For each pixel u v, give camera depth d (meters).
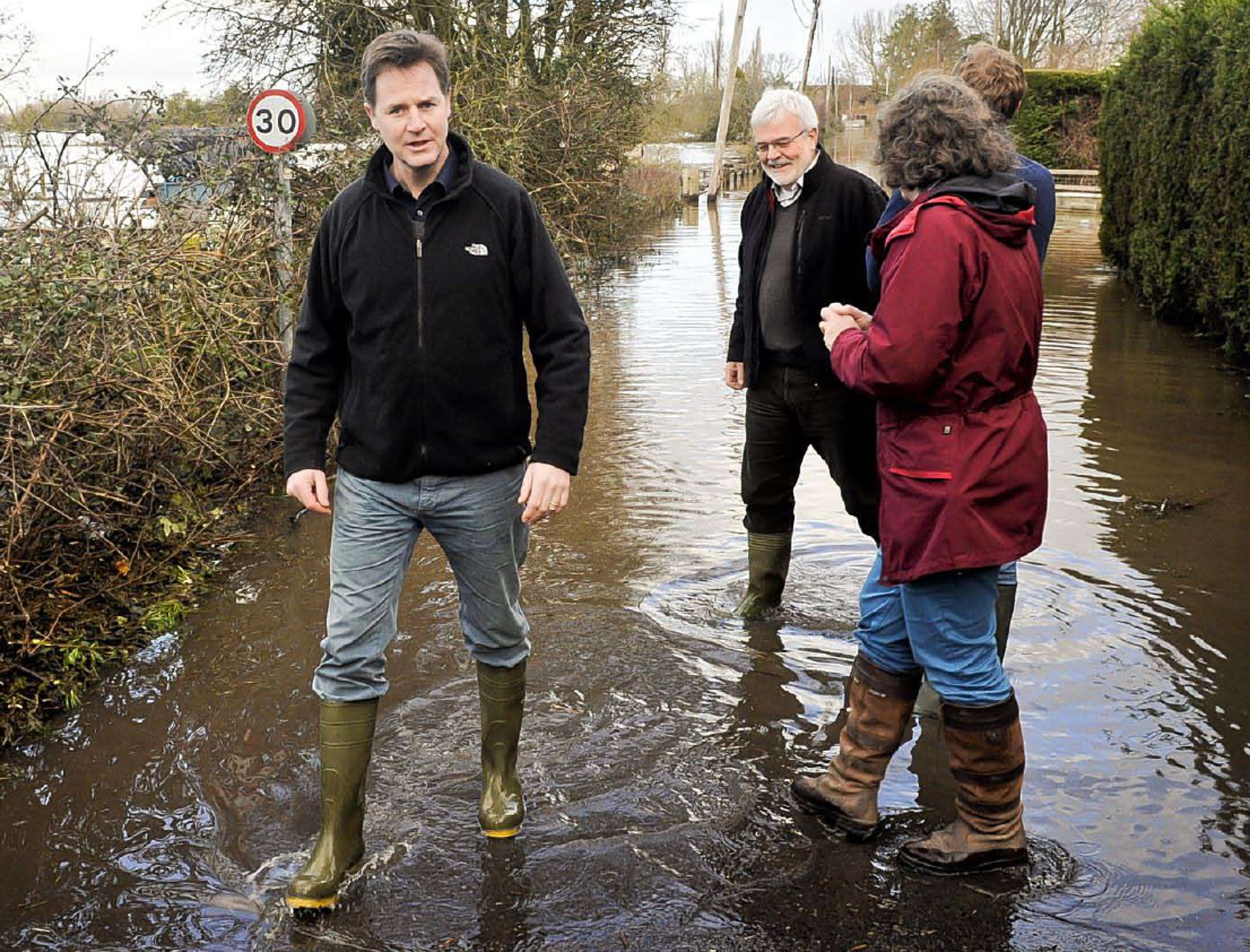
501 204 3.01
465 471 3.04
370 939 2.83
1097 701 3.92
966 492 2.86
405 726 3.85
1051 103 32.62
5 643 4.27
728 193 35.03
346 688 3.00
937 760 3.65
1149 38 12.55
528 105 11.95
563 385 3.07
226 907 2.96
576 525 5.85
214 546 5.66
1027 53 48.44
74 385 4.85
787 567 4.74
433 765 3.62
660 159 30.89
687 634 4.55
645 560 5.37
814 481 6.55
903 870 3.08
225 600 5.03
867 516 4.48
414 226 2.95
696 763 3.63
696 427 7.80
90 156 5.98
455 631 4.58
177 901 2.98
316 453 3.11
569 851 3.18
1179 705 3.89
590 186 12.69
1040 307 2.99
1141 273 12.52
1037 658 4.23
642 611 4.78
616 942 2.80
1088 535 5.50
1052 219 3.50
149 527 5.21
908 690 3.21
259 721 3.94
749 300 4.41
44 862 3.16
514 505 3.16
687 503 6.19
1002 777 3.00
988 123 2.92
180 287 5.72
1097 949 2.74
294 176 8.14
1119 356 9.84
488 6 13.09
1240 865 3.06
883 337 2.84
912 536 2.92
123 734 3.86
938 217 2.83
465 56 12.99
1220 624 4.51
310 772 3.61
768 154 4.20
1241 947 2.74
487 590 3.17
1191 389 8.58
